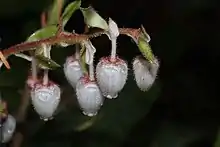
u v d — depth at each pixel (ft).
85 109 0.78
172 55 1.21
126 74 0.76
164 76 1.19
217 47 1.31
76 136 0.99
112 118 0.99
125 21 1.24
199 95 1.19
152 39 1.22
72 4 0.78
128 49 1.12
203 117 1.16
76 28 1.14
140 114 0.99
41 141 0.97
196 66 1.24
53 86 0.79
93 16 0.75
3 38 1.09
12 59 0.96
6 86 0.93
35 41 0.77
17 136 0.95
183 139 1.09
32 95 0.79
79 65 0.79
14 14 1.11
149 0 1.25
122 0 1.23
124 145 1.05
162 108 1.15
